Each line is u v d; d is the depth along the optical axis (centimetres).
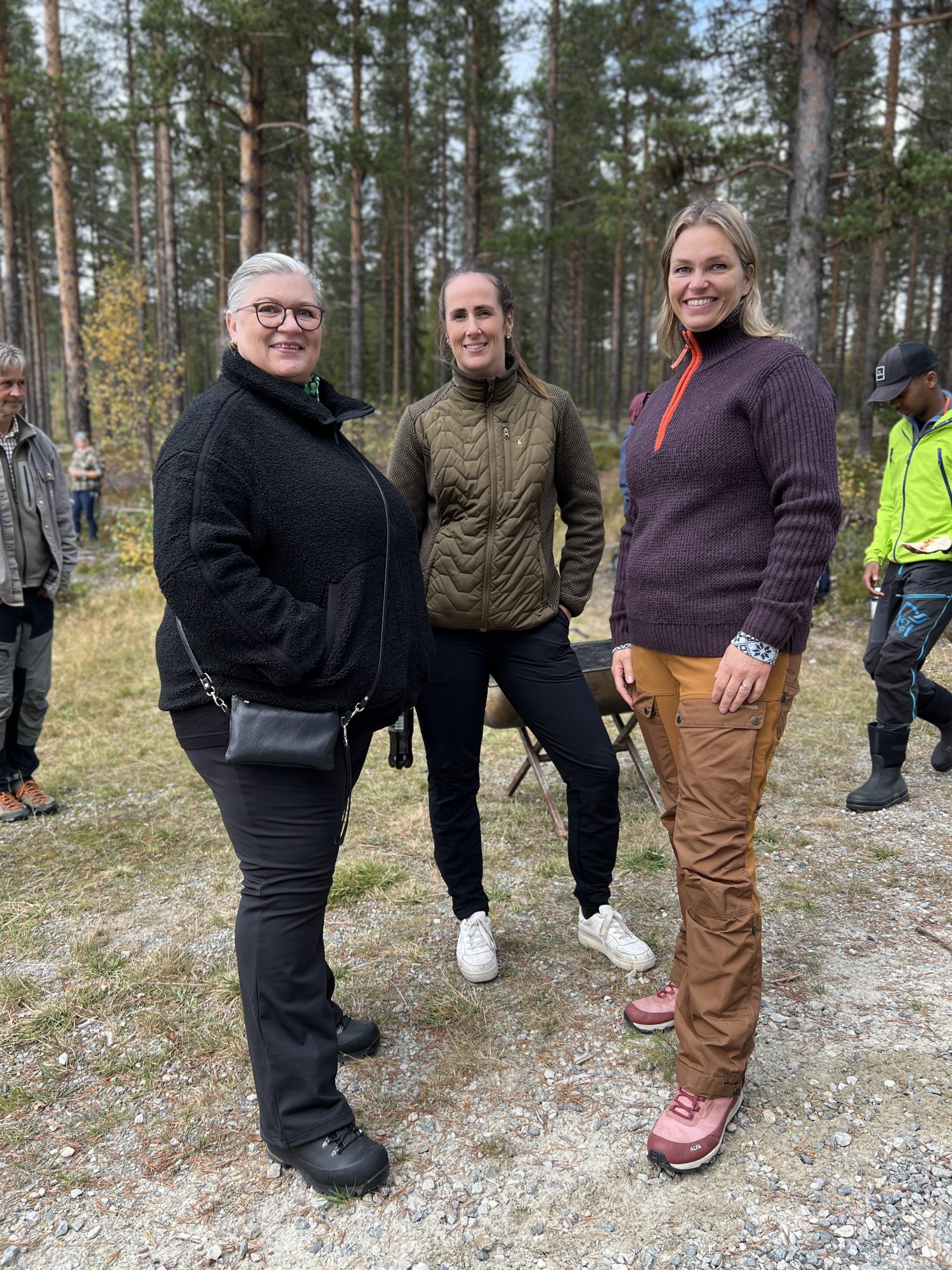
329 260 3434
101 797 390
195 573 144
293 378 168
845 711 470
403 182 1756
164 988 242
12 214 1358
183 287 3195
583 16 1712
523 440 223
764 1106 184
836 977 231
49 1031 225
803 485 157
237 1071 207
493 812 360
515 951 254
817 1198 160
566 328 3206
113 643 661
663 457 175
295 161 1568
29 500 348
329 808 165
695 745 170
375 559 163
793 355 162
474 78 1605
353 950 258
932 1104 181
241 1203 168
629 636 201
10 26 1352
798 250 873
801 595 158
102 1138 188
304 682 152
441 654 231
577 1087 196
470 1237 157
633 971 237
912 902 270
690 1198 163
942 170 815
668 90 1720
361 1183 166
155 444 1252
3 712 352
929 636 333
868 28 887
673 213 934
